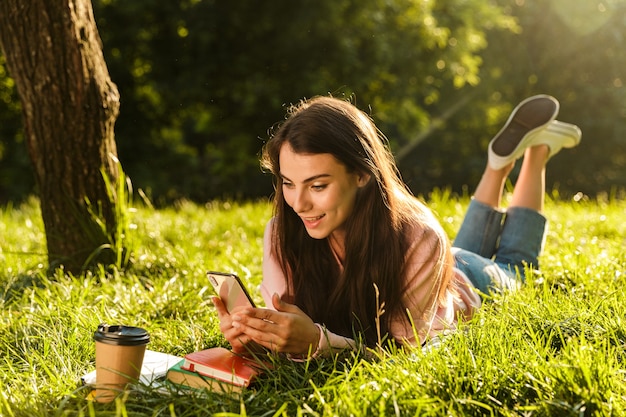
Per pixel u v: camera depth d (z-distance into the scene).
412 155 19.52
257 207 7.86
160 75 13.04
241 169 15.48
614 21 19.31
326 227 2.67
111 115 4.59
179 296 3.81
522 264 3.89
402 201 2.85
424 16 13.95
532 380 2.27
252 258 5.11
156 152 14.70
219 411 2.25
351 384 2.32
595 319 2.89
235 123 14.23
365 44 13.42
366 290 2.81
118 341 2.34
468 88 19.09
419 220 2.86
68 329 3.24
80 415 2.10
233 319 2.53
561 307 3.06
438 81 15.62
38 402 2.37
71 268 4.56
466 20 14.84
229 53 13.01
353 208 2.75
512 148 3.88
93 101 4.48
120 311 3.60
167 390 2.38
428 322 2.85
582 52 19.59
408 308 2.84
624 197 8.69
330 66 13.09
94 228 4.55
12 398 2.45
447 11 14.88
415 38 13.91
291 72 13.08
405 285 2.82
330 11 12.46
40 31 4.29
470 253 3.66
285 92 13.00
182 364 2.55
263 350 2.67
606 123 19.47
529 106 3.93
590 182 20.20
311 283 2.93
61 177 4.51
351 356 2.65
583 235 5.41
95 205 4.59
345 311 2.88
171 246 5.27
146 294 3.88
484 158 19.53
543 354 2.48
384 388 2.23
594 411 2.12
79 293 3.91
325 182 2.59
